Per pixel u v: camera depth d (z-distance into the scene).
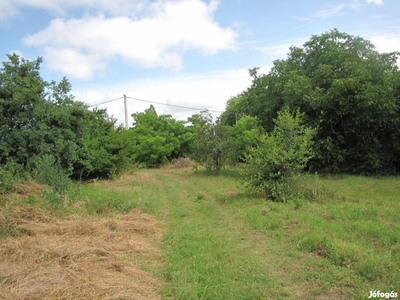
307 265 4.86
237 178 16.02
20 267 4.69
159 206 9.70
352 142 15.80
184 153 27.50
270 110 16.64
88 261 4.98
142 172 20.58
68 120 12.66
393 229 6.12
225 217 8.07
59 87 13.34
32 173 10.16
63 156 12.05
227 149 18.38
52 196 8.42
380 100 13.60
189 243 6.00
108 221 7.20
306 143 9.84
